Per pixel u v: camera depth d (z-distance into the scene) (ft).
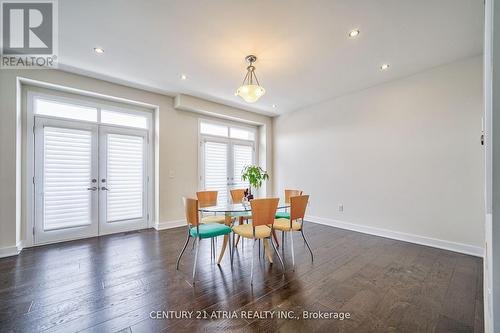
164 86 12.51
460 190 9.59
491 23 2.40
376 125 12.30
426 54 9.05
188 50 8.74
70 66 10.10
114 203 12.60
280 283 7.11
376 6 6.37
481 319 5.35
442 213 10.07
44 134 10.64
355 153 13.25
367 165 12.69
